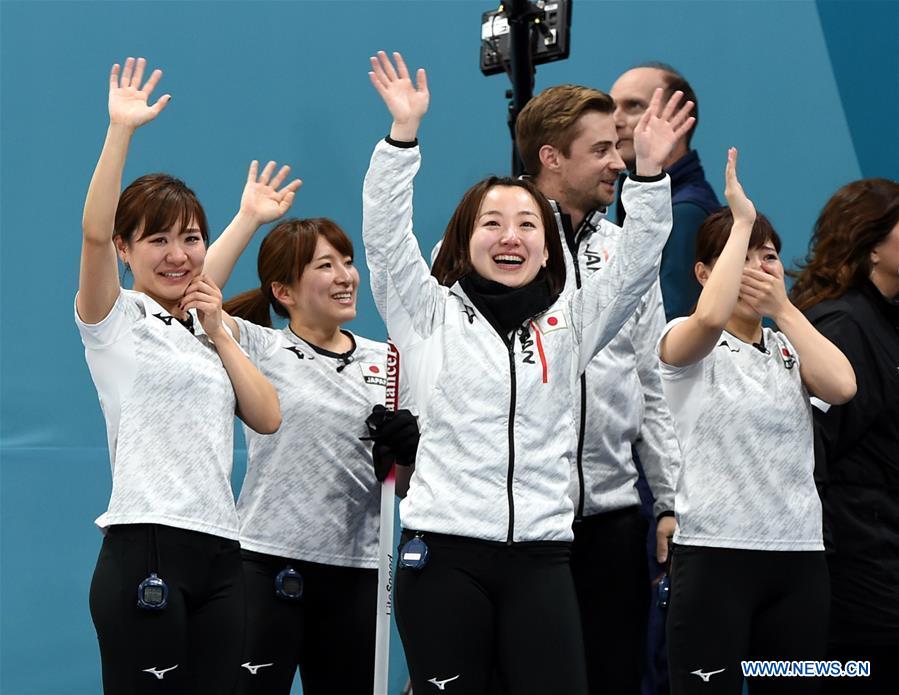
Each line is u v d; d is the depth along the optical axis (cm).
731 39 1869
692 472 1034
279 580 1146
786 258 1845
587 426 1099
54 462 1630
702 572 1010
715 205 1398
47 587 1592
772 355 1063
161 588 920
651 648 1340
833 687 1118
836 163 1866
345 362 1223
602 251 1153
